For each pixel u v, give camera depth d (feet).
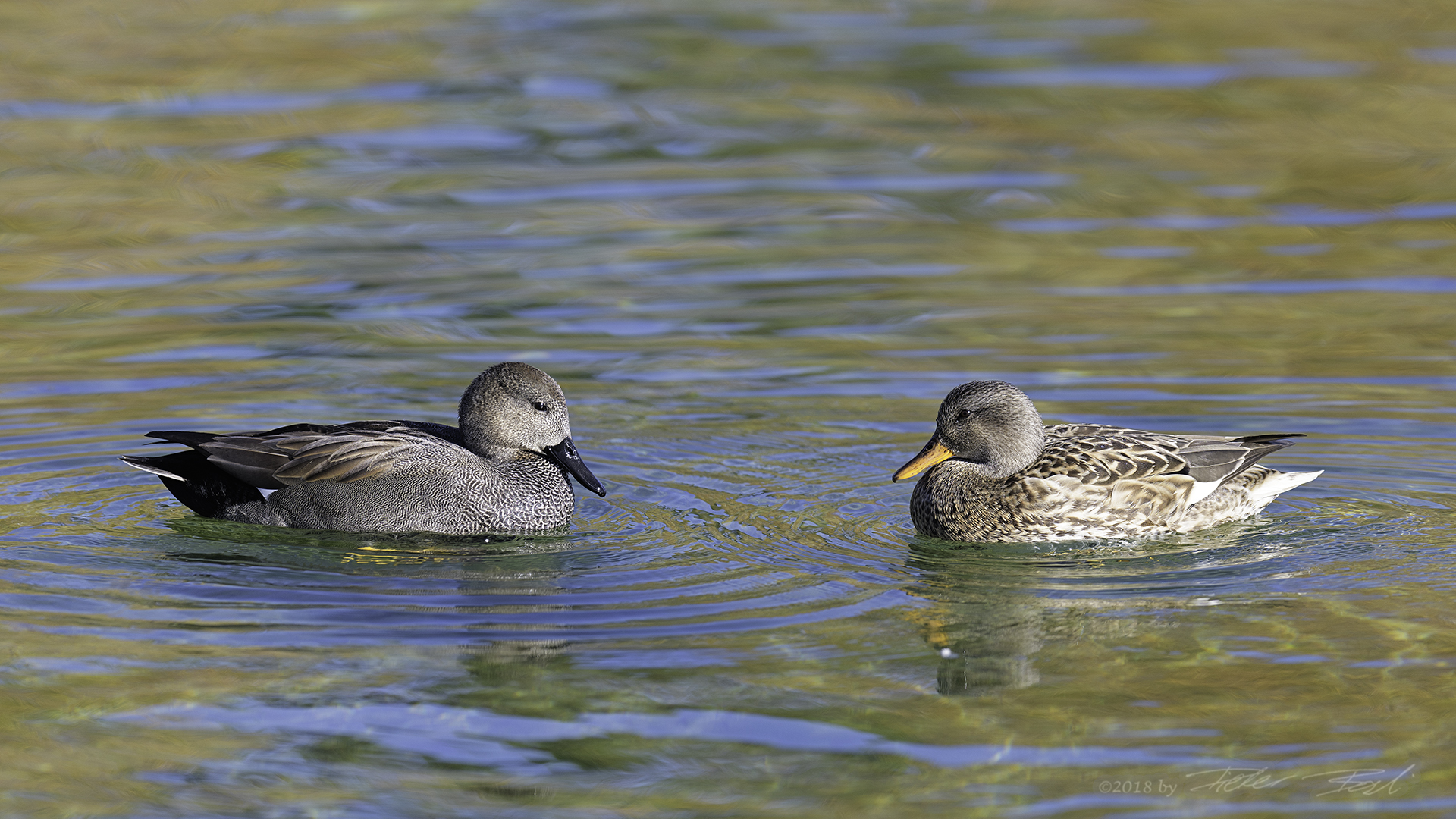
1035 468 42.68
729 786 28.40
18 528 42.11
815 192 79.30
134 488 45.70
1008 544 42.27
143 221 74.54
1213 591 37.78
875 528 43.04
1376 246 69.92
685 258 69.82
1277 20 108.58
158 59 100.22
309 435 43.75
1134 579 38.83
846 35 109.09
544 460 44.21
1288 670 32.91
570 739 30.19
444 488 42.83
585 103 94.43
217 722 30.89
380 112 91.81
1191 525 42.98
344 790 28.40
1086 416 50.88
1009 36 107.45
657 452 48.75
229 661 33.60
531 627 35.53
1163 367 55.47
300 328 60.80
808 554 40.70
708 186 80.53
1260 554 40.50
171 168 82.17
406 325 61.31
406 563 40.24
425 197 79.05
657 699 31.83
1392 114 89.71
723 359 57.21
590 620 35.99
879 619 36.19
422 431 44.86
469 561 40.37
